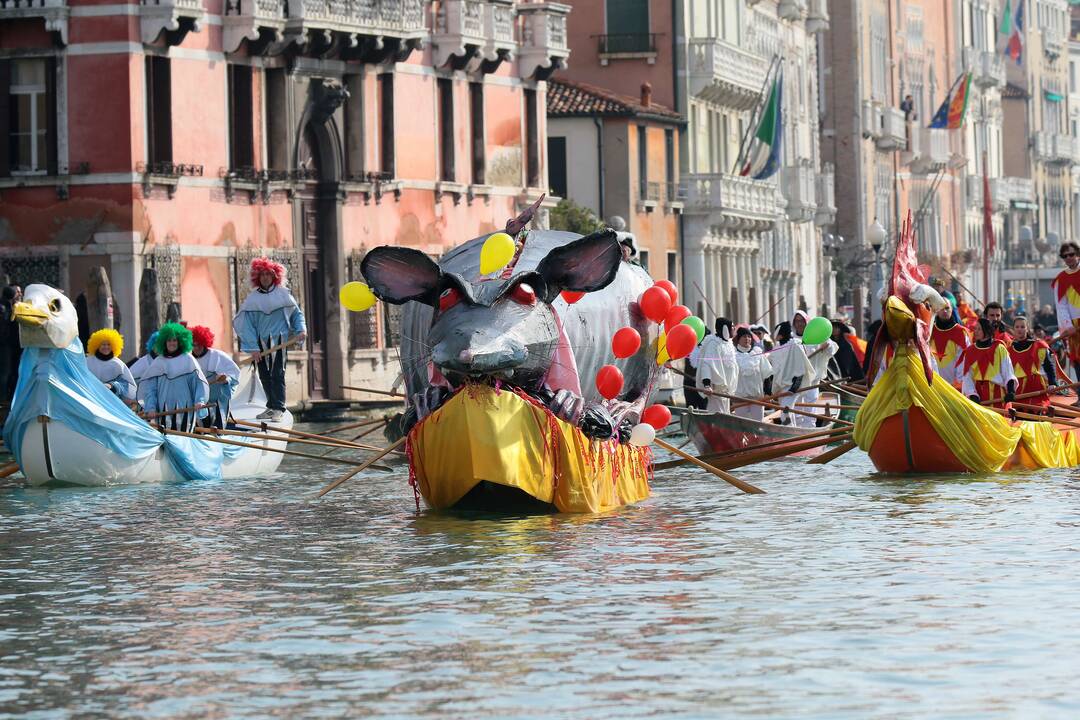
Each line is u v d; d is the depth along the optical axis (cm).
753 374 5606
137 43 7250
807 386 5506
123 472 4544
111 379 4734
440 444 3625
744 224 12162
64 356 4503
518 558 3175
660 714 2136
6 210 7331
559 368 3700
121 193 7212
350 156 8450
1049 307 12181
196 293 7531
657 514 3722
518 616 2669
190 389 4766
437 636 2544
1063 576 2908
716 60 11719
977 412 4450
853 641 2470
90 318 6594
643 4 11675
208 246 7600
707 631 2544
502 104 9488
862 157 15750
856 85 15575
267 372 5497
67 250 7262
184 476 4678
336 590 2906
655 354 4053
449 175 9106
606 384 3809
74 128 7250
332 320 8269
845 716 2119
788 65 14150
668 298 3941
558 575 2997
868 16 16062
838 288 15438
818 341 4853
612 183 10856
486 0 9131
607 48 11700
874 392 4494
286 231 8050
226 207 7706
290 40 7944
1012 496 3975
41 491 4431
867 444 4494
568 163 10838
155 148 7406
